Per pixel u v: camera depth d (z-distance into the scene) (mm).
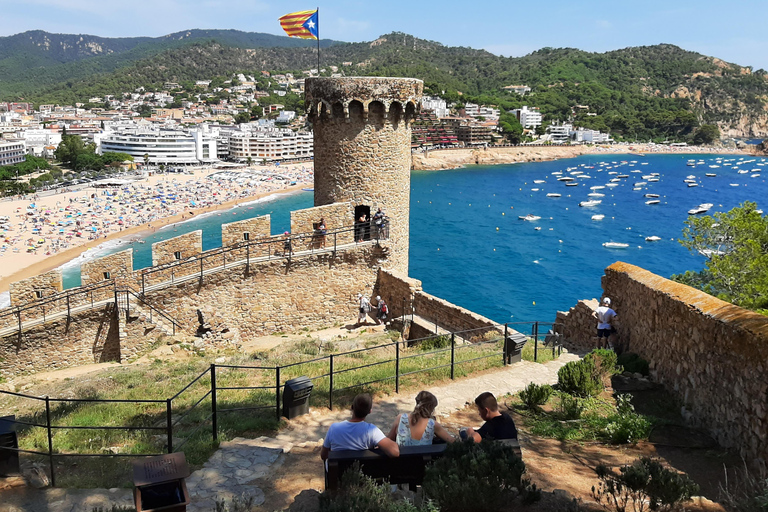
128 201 144500
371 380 16344
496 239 109000
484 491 7012
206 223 123438
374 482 7340
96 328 25344
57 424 14375
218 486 9617
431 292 76500
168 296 26234
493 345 21781
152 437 12641
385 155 30562
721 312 12398
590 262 92562
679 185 193750
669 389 14742
